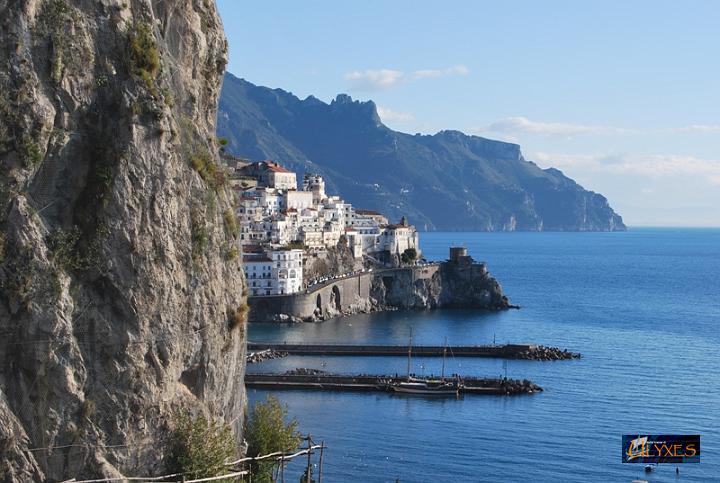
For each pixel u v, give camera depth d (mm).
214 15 92250
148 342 74812
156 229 75188
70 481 68500
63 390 70125
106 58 74562
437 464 147750
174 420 77812
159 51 79250
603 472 145000
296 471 139375
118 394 73125
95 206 72438
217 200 84875
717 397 199750
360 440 161000
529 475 143125
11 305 68438
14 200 68938
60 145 71250
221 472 79562
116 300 72938
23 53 70000
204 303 80625
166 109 77062
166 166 76125
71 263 71062
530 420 177750
